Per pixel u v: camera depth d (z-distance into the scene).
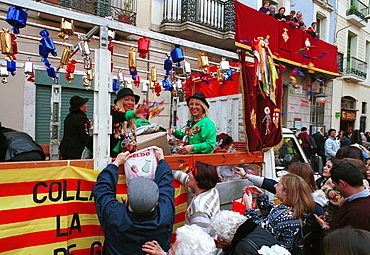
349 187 2.20
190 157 2.65
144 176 2.07
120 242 1.71
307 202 2.11
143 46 2.52
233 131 4.12
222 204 2.98
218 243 1.83
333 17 13.55
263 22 8.06
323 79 11.80
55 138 5.05
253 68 3.39
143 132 2.72
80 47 2.59
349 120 15.13
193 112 3.34
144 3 7.86
